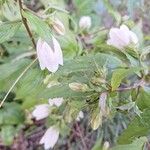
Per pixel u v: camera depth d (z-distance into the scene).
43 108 0.28
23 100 0.36
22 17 0.23
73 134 0.37
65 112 0.26
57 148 0.37
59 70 0.23
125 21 0.32
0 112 0.38
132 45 0.24
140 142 0.24
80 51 0.27
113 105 0.23
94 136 0.37
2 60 0.33
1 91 0.26
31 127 0.40
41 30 0.21
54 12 0.23
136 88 0.24
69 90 0.22
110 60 0.24
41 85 0.25
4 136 0.39
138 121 0.23
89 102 0.23
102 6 0.43
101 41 0.33
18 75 0.27
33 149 0.40
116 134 0.35
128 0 0.28
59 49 0.22
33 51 0.33
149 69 0.24
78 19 0.39
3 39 0.22
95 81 0.22
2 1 0.24
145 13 0.42
